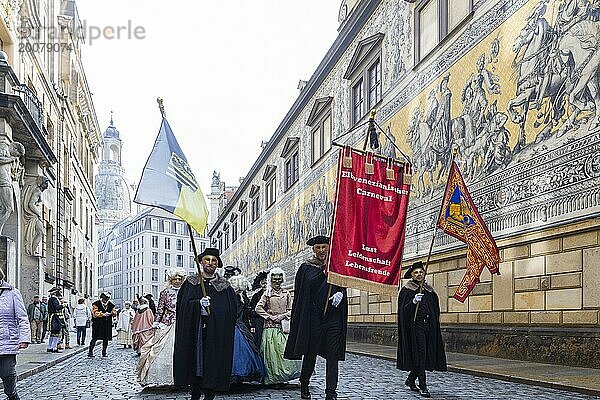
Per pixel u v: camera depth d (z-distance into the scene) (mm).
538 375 10484
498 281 14562
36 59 30688
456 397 8844
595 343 11375
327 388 8055
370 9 24188
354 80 25875
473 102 15914
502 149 14516
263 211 46406
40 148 25203
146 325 18938
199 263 7793
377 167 8656
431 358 9195
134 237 115250
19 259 23062
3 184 20594
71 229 42625
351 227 8352
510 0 14375
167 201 7688
